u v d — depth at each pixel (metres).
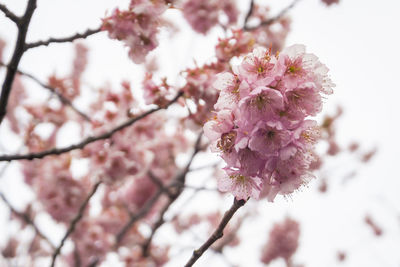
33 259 7.21
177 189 6.40
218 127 2.04
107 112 4.92
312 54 2.02
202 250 2.08
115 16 3.31
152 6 3.33
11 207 5.51
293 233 9.54
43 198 5.84
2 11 2.66
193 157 6.37
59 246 4.11
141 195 8.27
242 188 2.07
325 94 2.02
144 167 5.11
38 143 5.36
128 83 4.86
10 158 2.95
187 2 6.20
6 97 2.93
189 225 10.12
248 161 1.97
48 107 5.43
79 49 8.22
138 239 7.53
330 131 6.67
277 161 1.95
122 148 4.90
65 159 5.71
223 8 6.85
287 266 9.54
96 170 4.78
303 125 1.90
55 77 5.40
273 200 2.05
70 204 5.84
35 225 5.80
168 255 7.83
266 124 1.89
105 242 6.68
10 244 6.70
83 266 6.88
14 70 2.85
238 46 3.61
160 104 3.81
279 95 1.86
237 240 9.28
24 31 2.75
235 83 2.13
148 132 5.14
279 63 2.00
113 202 8.38
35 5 2.71
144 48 3.54
